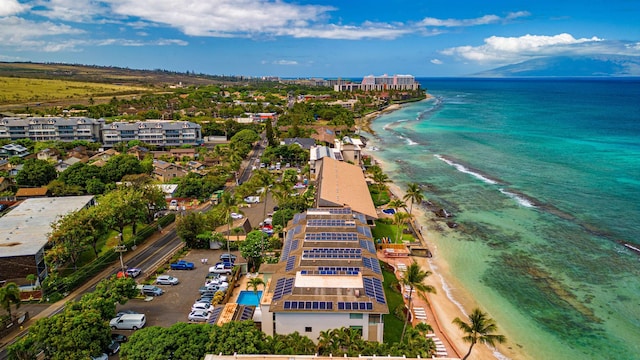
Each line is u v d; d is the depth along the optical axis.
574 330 79.75
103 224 105.25
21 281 88.06
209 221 115.25
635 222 129.25
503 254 110.25
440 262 106.31
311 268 76.19
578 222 130.00
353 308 66.75
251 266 99.38
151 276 95.12
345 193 127.25
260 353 56.44
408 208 143.00
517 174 185.88
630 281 96.25
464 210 141.88
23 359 59.25
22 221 107.81
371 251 85.56
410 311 83.31
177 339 57.25
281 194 131.12
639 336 77.75
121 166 170.50
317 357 52.62
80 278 91.81
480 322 62.44
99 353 61.84
